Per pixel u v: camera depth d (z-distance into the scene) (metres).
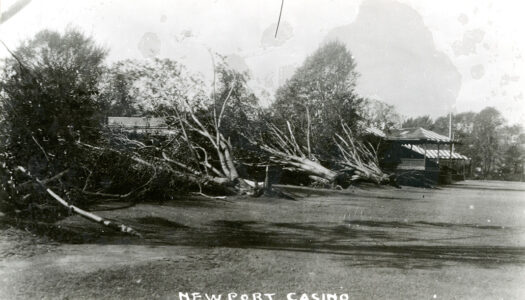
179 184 15.57
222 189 16.91
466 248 8.90
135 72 18.75
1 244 6.95
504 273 6.71
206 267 6.38
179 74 19.20
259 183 17.38
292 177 24.59
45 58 15.04
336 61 24.00
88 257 6.60
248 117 21.83
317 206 15.45
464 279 6.26
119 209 11.54
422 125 54.41
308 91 25.14
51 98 9.70
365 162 30.44
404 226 11.91
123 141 16.05
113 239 8.16
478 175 53.75
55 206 9.14
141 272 5.88
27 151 9.14
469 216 14.57
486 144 52.97
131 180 13.50
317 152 25.94
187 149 17.52
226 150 17.67
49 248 7.05
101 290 5.09
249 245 8.34
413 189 28.05
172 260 6.66
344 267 6.76
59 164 10.03
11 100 9.22
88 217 8.82
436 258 7.78
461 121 53.94
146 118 18.69
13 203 8.77
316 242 9.02
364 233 10.46
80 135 11.02
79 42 19.88
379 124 34.53
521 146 51.84
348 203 17.11
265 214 12.73
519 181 51.12
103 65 18.97
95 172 12.48
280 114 24.67
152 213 11.30
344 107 26.31
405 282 6.01
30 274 5.57
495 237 10.50
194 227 10.08
